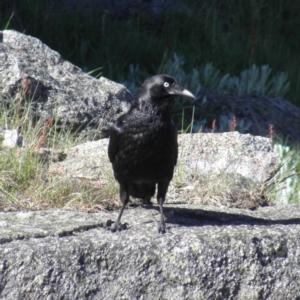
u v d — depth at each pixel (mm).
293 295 6996
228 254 6797
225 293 6781
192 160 10648
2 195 8531
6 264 6301
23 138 10617
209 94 18625
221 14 23734
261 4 23984
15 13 19438
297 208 9430
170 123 7562
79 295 6461
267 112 18156
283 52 22344
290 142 16891
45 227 7051
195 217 8422
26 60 12094
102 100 12359
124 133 7531
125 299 6605
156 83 7418
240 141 11039
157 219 8117
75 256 6480
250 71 19656
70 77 12492
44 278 6352
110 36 19578
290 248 7066
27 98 11570
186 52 20094
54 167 9664
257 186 10086
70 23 19891
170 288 6688
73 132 11789
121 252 6629
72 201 8586
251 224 8180
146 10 22203
